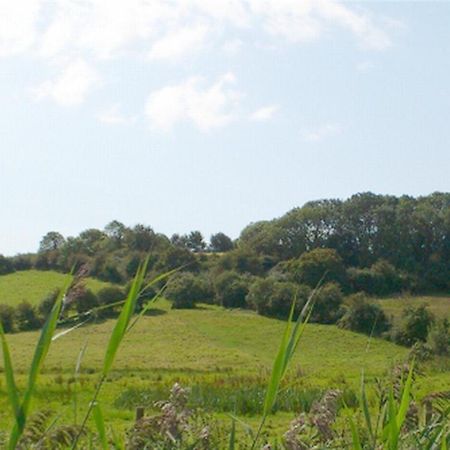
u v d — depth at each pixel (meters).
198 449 4.12
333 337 49.19
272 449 4.20
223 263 83.00
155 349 62.78
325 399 4.40
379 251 83.06
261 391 25.66
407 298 62.75
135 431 4.05
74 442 2.94
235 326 71.06
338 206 86.69
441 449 3.88
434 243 82.69
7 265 68.44
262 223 94.88
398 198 87.44
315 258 72.69
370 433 4.08
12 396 2.57
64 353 28.14
